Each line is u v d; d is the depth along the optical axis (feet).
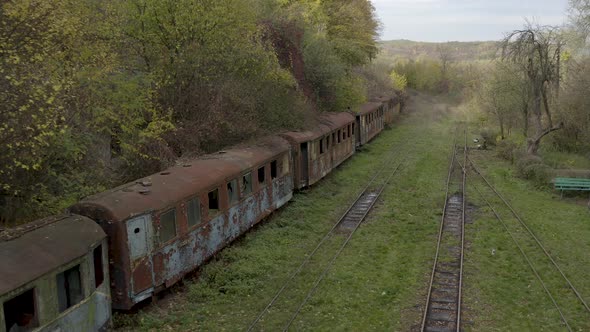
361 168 101.55
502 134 127.75
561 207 72.02
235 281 44.86
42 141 38.22
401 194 79.36
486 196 78.23
